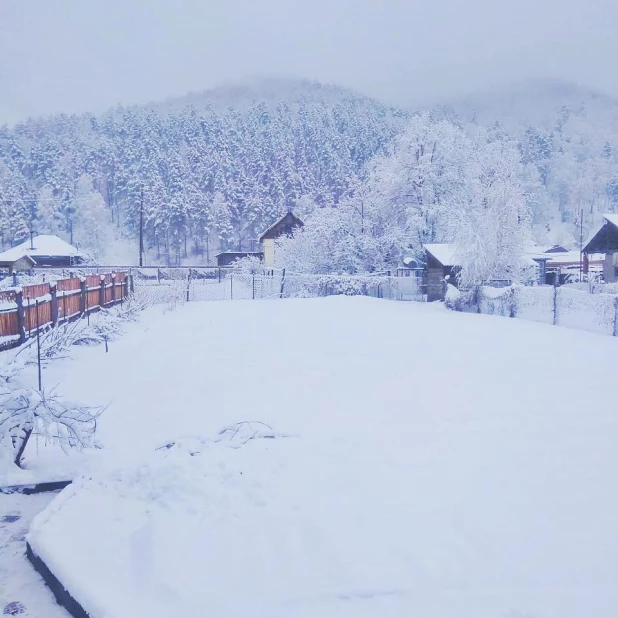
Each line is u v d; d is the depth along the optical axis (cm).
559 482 468
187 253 9300
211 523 394
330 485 459
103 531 389
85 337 1238
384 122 16700
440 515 405
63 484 488
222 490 445
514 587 319
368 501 429
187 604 302
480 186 3250
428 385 848
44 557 358
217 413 679
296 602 304
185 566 338
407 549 357
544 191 11781
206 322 1795
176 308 2352
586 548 362
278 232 5400
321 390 811
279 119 15888
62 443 498
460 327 1706
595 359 1098
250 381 876
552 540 371
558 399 757
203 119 13888
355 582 322
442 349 1229
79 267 4528
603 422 645
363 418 660
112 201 11212
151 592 313
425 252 3372
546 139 15062
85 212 9444
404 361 1068
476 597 309
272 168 10838
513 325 1784
